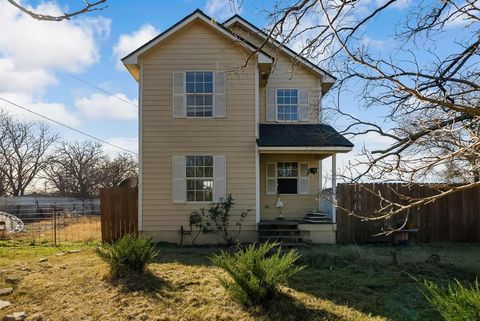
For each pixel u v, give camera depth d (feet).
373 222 40.93
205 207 41.27
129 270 25.18
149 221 41.04
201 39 42.04
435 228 41.55
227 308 20.20
